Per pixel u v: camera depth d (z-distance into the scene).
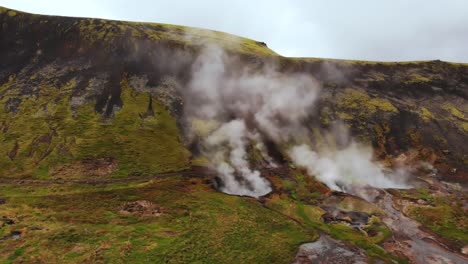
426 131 101.50
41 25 112.25
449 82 119.56
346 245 55.47
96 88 98.94
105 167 74.69
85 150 78.50
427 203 74.06
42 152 76.88
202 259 47.38
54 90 96.69
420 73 121.50
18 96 93.44
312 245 54.53
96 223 54.59
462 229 64.88
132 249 47.91
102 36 112.44
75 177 70.81
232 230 55.69
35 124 85.12
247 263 47.75
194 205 63.31
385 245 56.84
